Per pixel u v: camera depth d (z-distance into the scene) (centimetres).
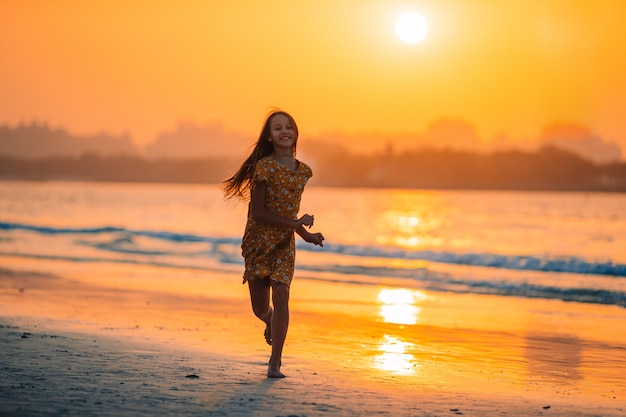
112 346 801
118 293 1410
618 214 5341
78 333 901
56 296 1346
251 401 536
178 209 6644
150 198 10156
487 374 718
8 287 1481
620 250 2517
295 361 750
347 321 1107
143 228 4031
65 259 2152
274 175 630
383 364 749
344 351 834
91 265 1991
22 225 3512
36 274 1747
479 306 1304
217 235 3466
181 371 654
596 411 557
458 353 848
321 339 930
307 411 511
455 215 5866
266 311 664
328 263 2105
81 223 4450
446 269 1934
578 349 888
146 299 1326
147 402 522
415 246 2864
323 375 664
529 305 1325
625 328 1066
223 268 1955
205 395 552
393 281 1698
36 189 15075
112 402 519
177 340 869
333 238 3469
